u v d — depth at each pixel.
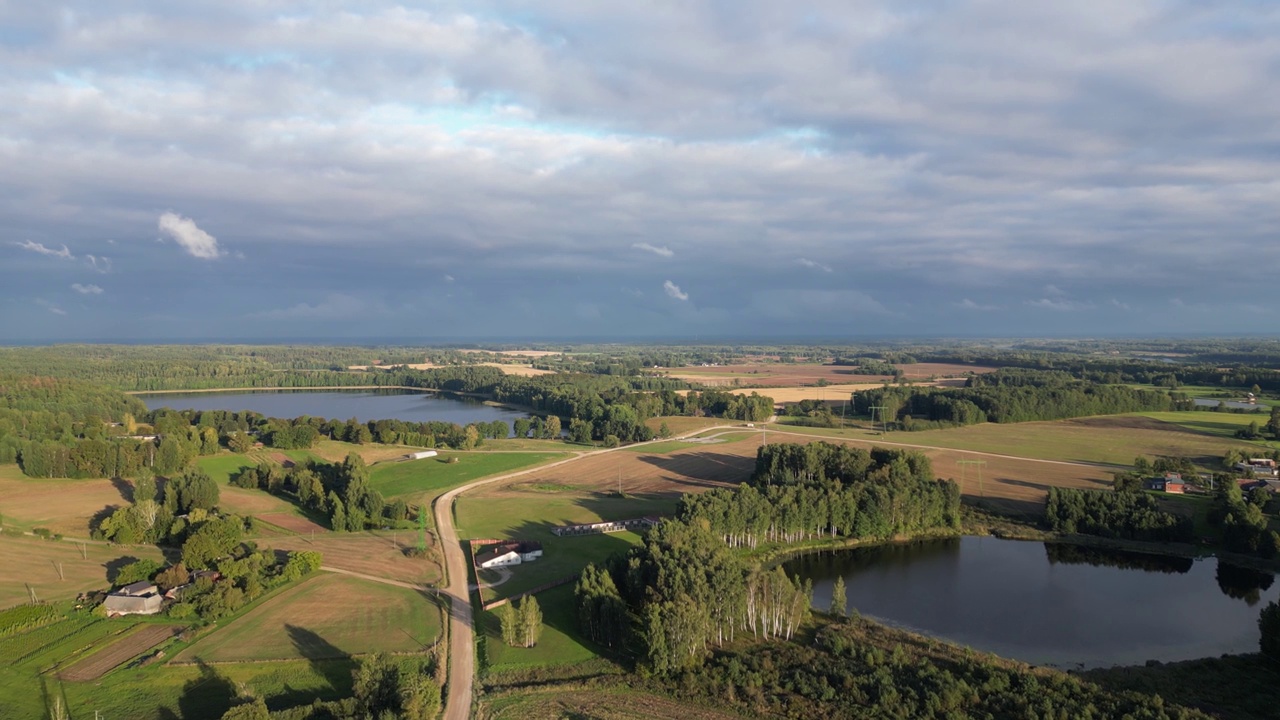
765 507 152.25
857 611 116.81
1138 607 120.62
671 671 93.44
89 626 105.62
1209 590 128.88
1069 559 147.00
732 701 87.00
